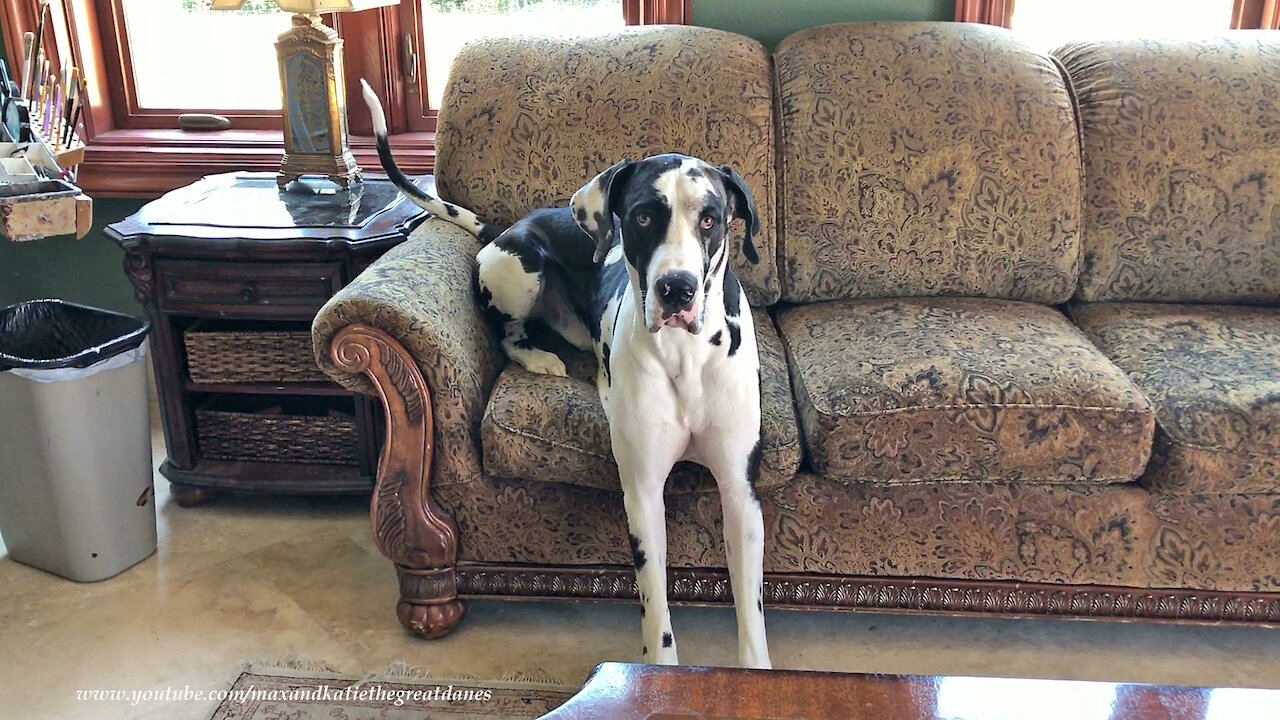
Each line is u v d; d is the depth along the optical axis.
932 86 2.16
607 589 1.86
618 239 1.97
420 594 1.85
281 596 2.01
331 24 2.66
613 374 1.67
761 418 1.74
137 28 2.72
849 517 1.78
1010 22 2.50
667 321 1.48
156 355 2.21
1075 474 1.72
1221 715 1.03
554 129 2.18
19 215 1.67
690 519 1.80
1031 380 1.73
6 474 2.01
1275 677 1.80
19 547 2.09
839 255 2.16
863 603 1.83
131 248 2.09
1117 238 2.16
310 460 2.31
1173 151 2.14
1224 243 2.14
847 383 1.76
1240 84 2.17
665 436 1.64
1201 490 1.72
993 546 1.78
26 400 1.90
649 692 1.06
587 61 2.24
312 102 2.32
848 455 1.71
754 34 2.55
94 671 1.79
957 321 2.00
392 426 1.75
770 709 1.04
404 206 2.27
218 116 2.77
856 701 1.05
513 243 1.98
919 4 2.51
